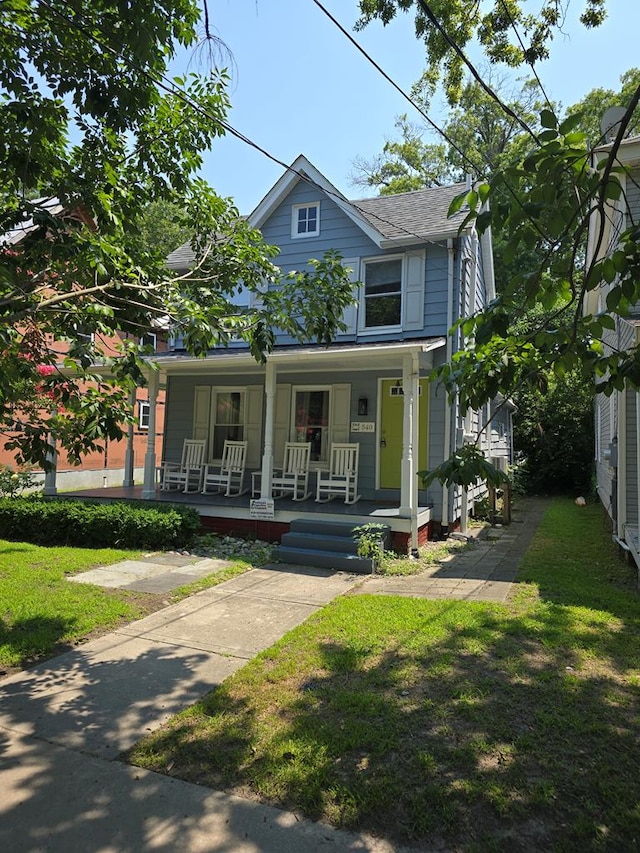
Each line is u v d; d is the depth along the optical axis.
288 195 11.98
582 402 18.23
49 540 9.35
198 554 8.50
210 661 4.37
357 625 5.07
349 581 6.97
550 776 2.81
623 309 2.73
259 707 3.58
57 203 5.22
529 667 4.11
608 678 3.94
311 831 2.46
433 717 3.40
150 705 3.64
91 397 4.53
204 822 2.51
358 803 2.63
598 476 15.48
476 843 2.38
